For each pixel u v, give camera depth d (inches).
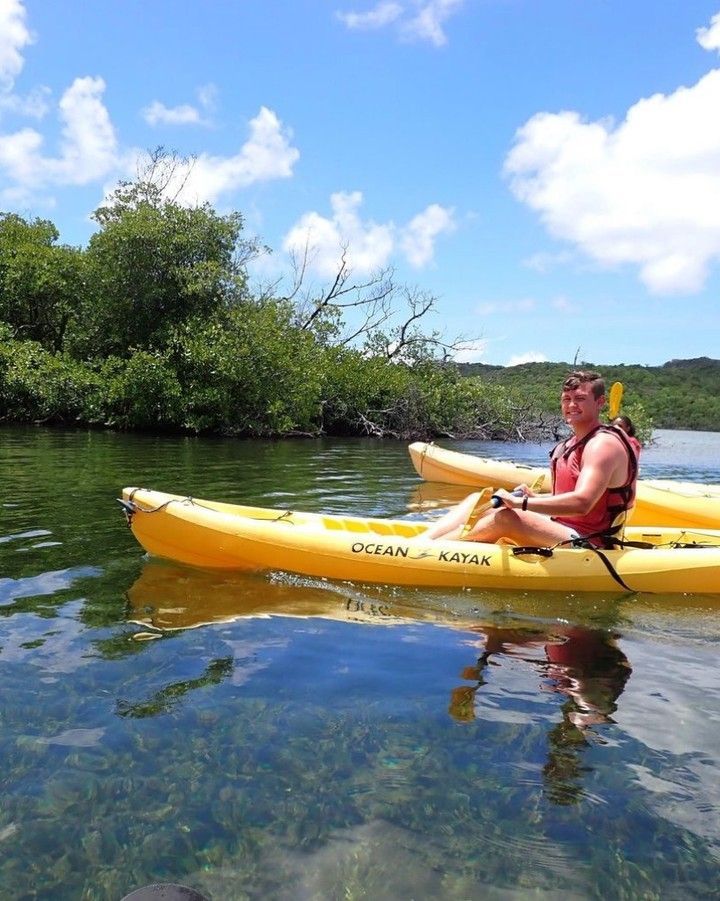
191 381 767.7
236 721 94.7
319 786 80.6
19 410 801.6
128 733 90.7
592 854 70.9
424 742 90.7
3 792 77.7
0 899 63.2
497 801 78.6
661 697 106.2
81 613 136.6
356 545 165.5
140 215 791.7
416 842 71.8
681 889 66.5
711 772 85.4
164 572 166.7
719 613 149.4
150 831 72.4
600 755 88.5
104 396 754.8
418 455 391.2
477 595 157.3
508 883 66.6
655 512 286.5
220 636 126.4
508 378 1309.1
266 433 818.8
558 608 149.9
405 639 128.5
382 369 960.3
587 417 167.3
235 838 71.6
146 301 797.2
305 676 110.1
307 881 66.1
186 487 313.0
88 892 64.2
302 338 892.6
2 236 957.2
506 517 169.0
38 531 207.2
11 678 105.9
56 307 906.7
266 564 167.6
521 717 98.3
